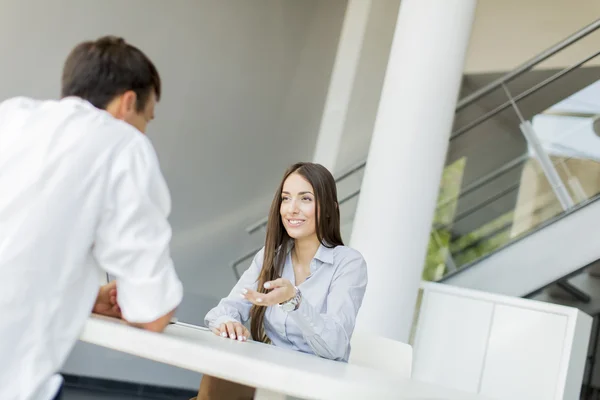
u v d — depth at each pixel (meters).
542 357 3.83
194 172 5.84
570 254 5.32
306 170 2.04
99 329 1.15
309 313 1.59
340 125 6.02
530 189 5.65
